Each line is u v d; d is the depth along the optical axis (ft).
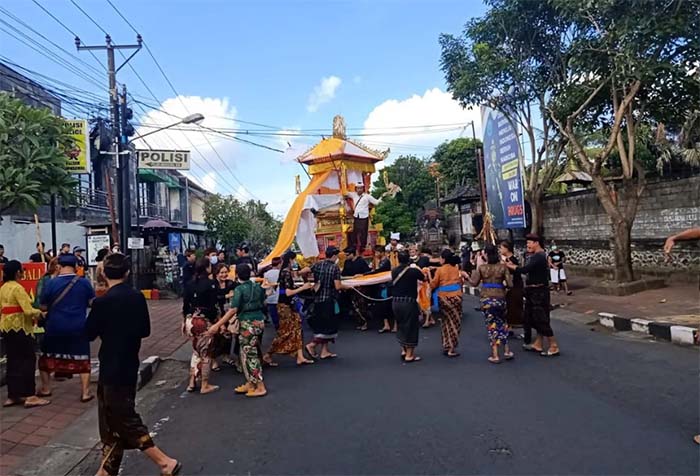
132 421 15.08
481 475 14.35
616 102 46.55
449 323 29.25
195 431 19.16
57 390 24.25
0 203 27.35
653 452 15.33
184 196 128.47
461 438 17.01
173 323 43.83
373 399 21.70
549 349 28.22
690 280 47.83
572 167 75.46
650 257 53.01
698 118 52.44
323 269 29.84
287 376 26.50
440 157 131.34
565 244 67.46
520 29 52.65
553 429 17.40
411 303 28.35
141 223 98.58
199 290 26.68
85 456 17.38
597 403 19.84
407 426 18.31
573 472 14.29
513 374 24.66
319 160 46.70
